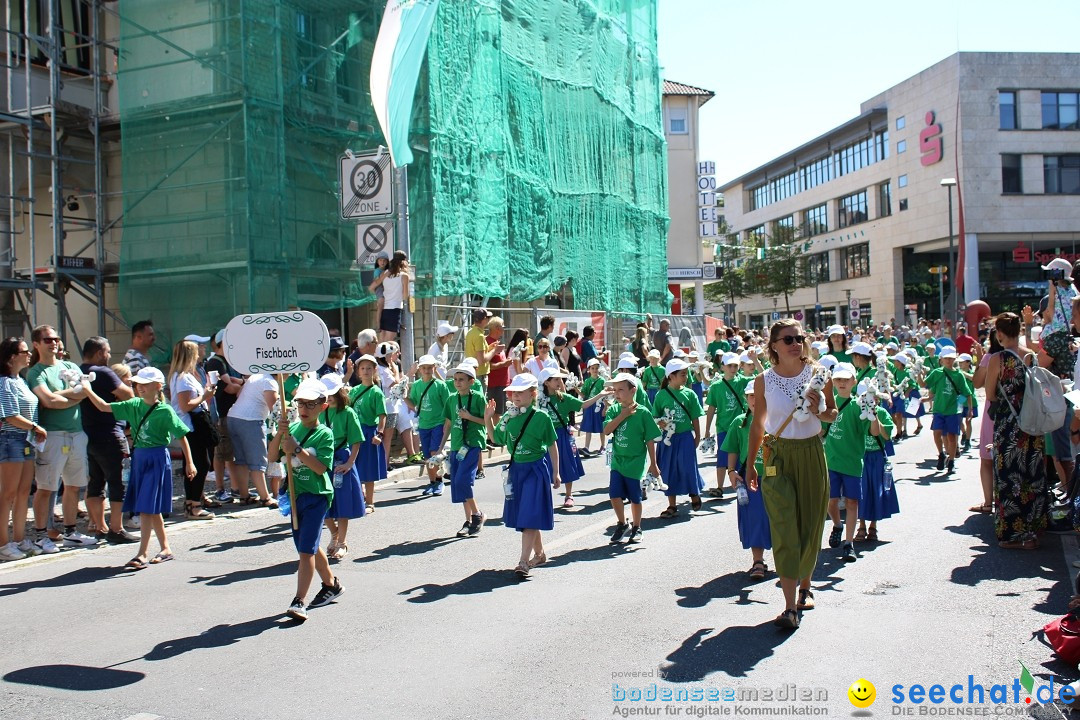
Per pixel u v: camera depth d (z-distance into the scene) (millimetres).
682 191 43188
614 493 9227
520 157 22812
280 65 15789
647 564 8266
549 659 5738
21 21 17062
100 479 9820
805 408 6160
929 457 15125
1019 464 8438
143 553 8641
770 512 6293
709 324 37000
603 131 27625
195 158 15781
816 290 65688
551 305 28422
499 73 21641
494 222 21141
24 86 16672
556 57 25188
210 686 5473
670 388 10656
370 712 4984
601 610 6809
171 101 15688
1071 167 54062
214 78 15531
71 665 5922
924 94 56906
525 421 7949
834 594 7078
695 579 7684
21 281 15625
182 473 13305
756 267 63750
